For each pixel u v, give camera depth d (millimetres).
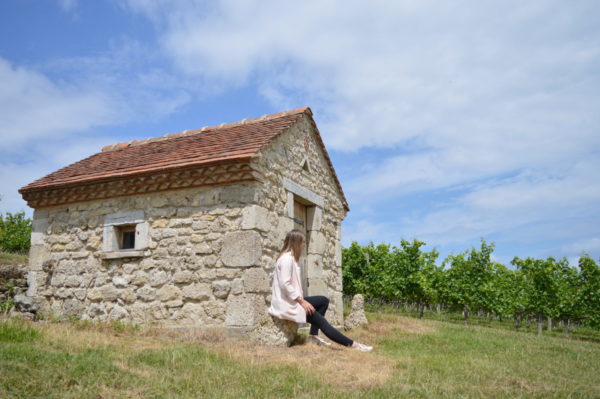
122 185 7871
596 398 4234
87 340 5234
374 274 22453
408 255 21891
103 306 7828
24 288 8703
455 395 4070
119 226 8070
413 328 9109
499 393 4188
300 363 5039
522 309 22172
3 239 18406
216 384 4090
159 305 7305
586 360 6680
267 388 4047
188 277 7156
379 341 7414
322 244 9555
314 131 9711
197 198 7355
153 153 8891
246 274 6734
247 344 5922
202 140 8805
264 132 8055
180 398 3625
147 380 3980
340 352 5789
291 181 8352
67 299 8242
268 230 7281
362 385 4324
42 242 8750
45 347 4609
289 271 6031
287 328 6074
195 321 6969
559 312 19938
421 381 4562
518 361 6215
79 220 8430
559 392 4336
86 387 3584
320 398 3822
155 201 7684
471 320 26594
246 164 6844
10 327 4945
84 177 8461
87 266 8141
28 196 8891
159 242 7504
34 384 3447
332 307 9836
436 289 21922
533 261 21438
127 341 5641
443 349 7004
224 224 7062
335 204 10734
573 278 21219
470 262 21328
